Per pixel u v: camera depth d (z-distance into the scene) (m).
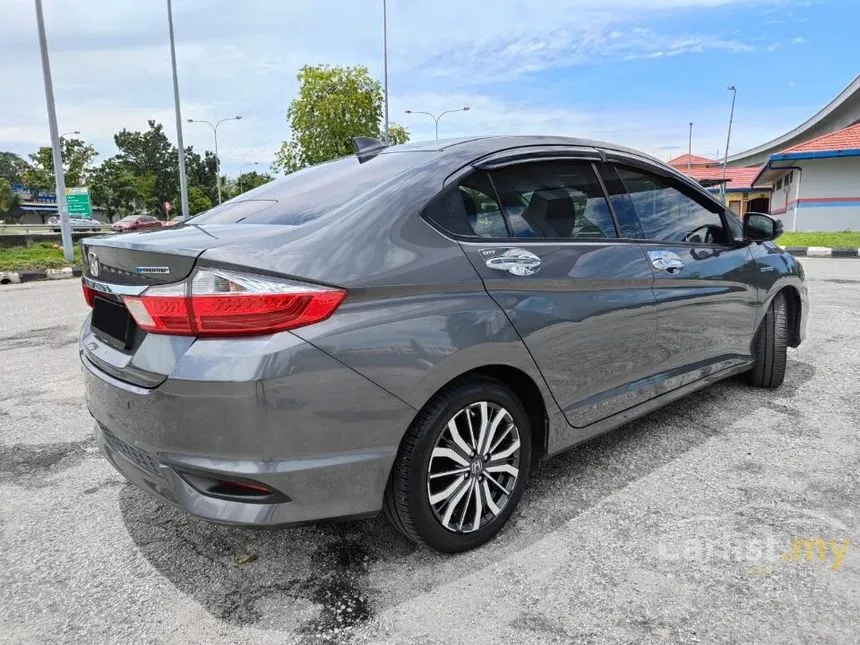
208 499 1.87
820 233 19.84
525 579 2.11
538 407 2.49
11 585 2.14
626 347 2.76
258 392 1.75
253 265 1.78
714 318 3.35
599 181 2.84
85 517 2.61
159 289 1.86
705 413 3.66
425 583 2.10
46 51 14.48
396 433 1.98
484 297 2.20
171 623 1.93
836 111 32.94
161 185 90.44
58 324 6.93
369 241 2.00
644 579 2.09
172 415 1.83
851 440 3.23
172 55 19.78
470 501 2.27
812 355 4.96
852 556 2.19
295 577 2.16
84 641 1.86
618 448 3.18
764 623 1.86
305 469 1.85
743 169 50.34
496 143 2.56
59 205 15.15
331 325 1.85
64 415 3.89
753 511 2.52
